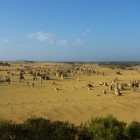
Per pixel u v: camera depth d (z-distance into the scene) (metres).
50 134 19.47
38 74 103.81
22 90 68.00
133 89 64.06
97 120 22.59
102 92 59.81
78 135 20.78
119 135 21.59
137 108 43.25
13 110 40.94
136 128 22.81
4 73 115.44
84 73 120.31
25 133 19.03
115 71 136.88
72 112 40.72
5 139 18.12
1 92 64.44
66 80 92.50
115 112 41.28
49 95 60.19
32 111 40.38
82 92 62.28
